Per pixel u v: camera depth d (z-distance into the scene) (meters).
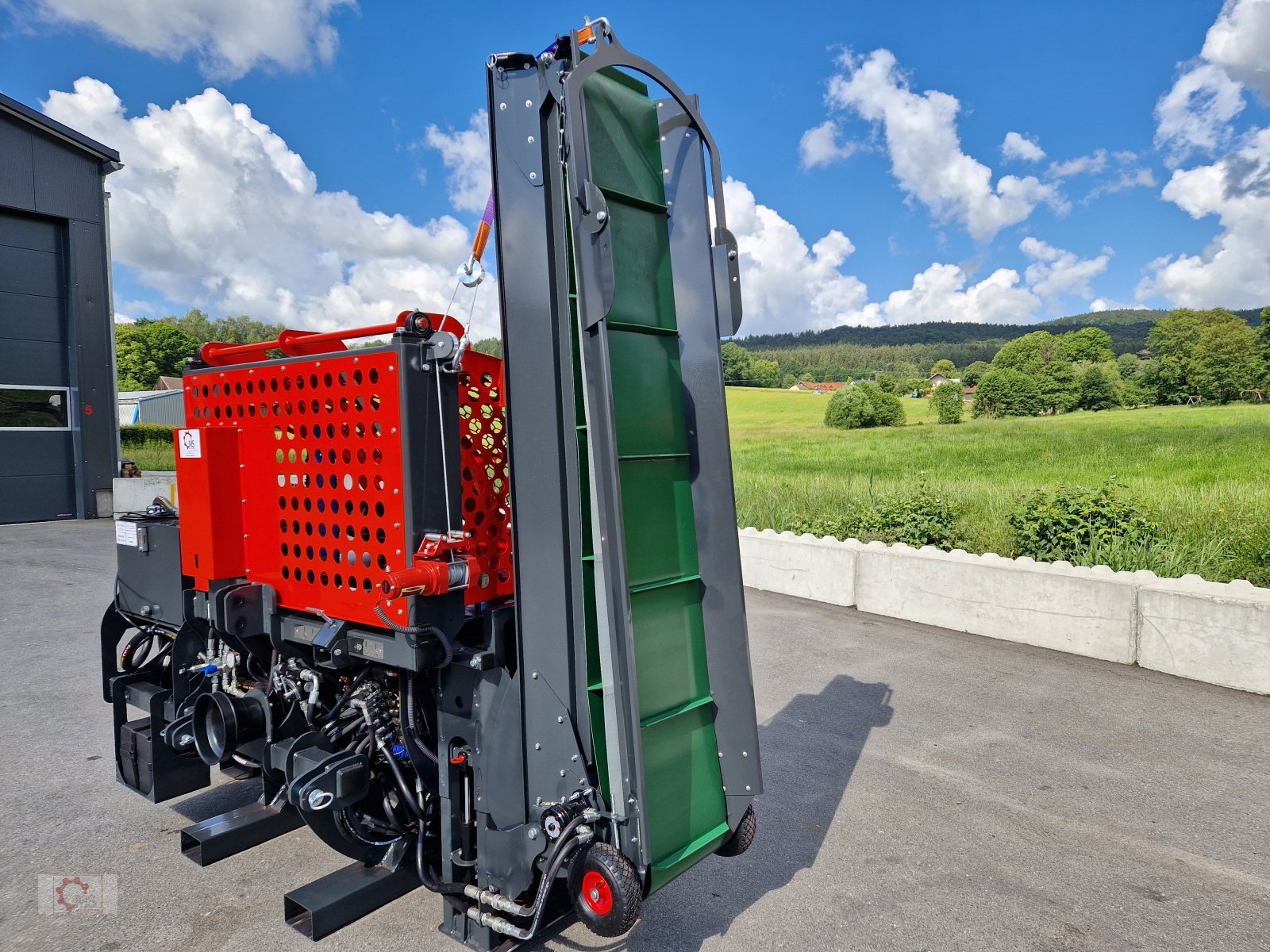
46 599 7.54
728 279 2.61
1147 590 5.74
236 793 3.78
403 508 2.44
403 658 2.45
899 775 4.04
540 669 2.36
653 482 2.47
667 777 2.40
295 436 2.82
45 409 13.48
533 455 2.34
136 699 3.62
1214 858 3.27
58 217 13.27
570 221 2.23
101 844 3.28
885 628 6.96
